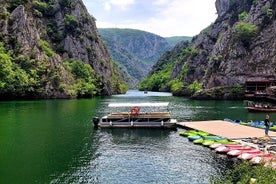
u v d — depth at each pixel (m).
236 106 134.00
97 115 101.00
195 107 130.50
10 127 76.94
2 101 160.50
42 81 191.25
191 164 47.59
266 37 187.88
